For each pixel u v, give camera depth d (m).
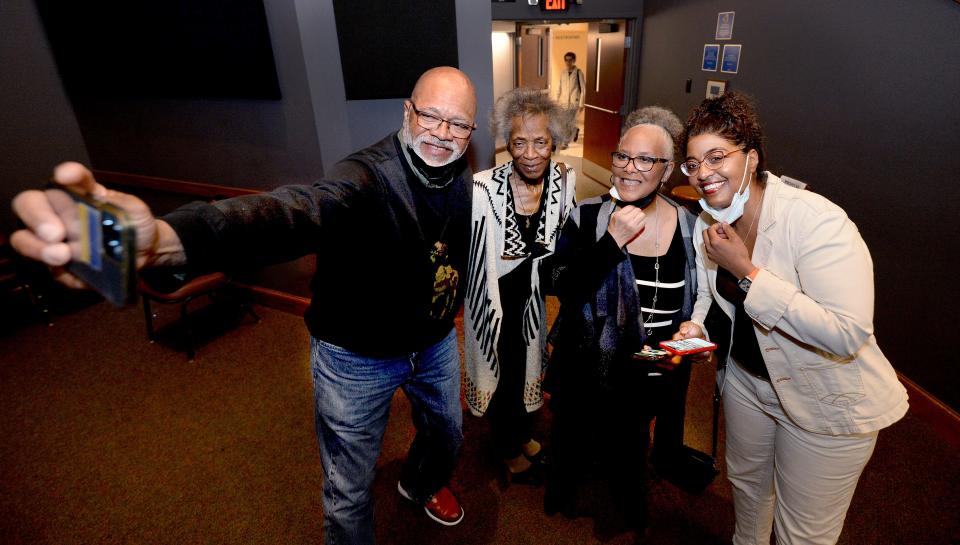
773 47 3.43
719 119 1.16
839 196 2.88
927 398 2.38
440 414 1.67
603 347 1.51
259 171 3.40
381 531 1.99
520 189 1.77
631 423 1.61
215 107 3.36
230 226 0.83
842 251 1.10
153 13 3.23
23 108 3.76
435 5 2.92
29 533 2.02
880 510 1.97
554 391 1.69
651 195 1.46
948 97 2.16
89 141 4.12
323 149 3.08
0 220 3.74
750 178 1.21
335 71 2.97
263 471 2.29
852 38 2.71
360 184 1.20
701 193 1.24
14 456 2.43
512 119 1.63
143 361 3.17
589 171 7.01
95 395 2.86
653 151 1.36
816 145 3.05
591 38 6.48
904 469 2.16
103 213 0.55
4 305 3.90
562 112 1.68
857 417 1.20
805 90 3.12
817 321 1.09
